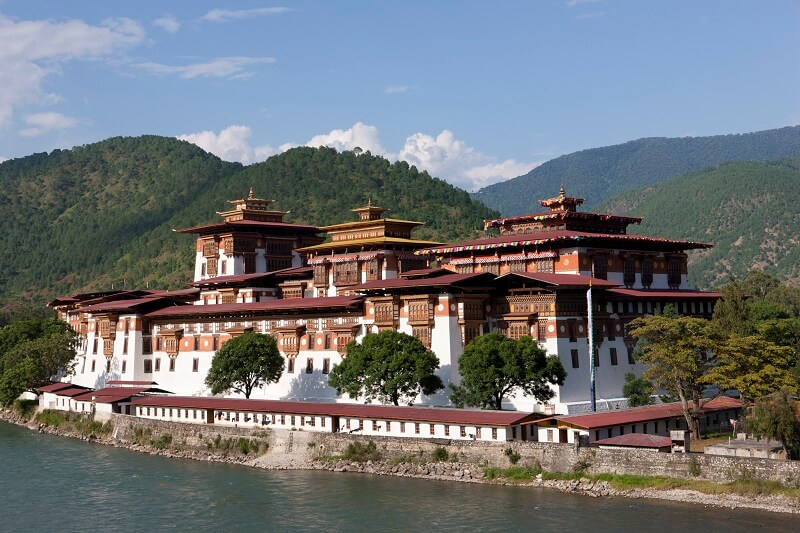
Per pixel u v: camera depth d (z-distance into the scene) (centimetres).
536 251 15075
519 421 11206
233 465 13062
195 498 11012
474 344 12800
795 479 9381
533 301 13600
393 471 11644
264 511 10256
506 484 10769
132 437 15288
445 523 9369
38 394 19100
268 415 13762
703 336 12288
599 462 10431
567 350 13400
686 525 8912
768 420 9950
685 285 16688
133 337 19012
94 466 13212
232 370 15362
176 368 18512
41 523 10138
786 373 12000
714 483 9781
